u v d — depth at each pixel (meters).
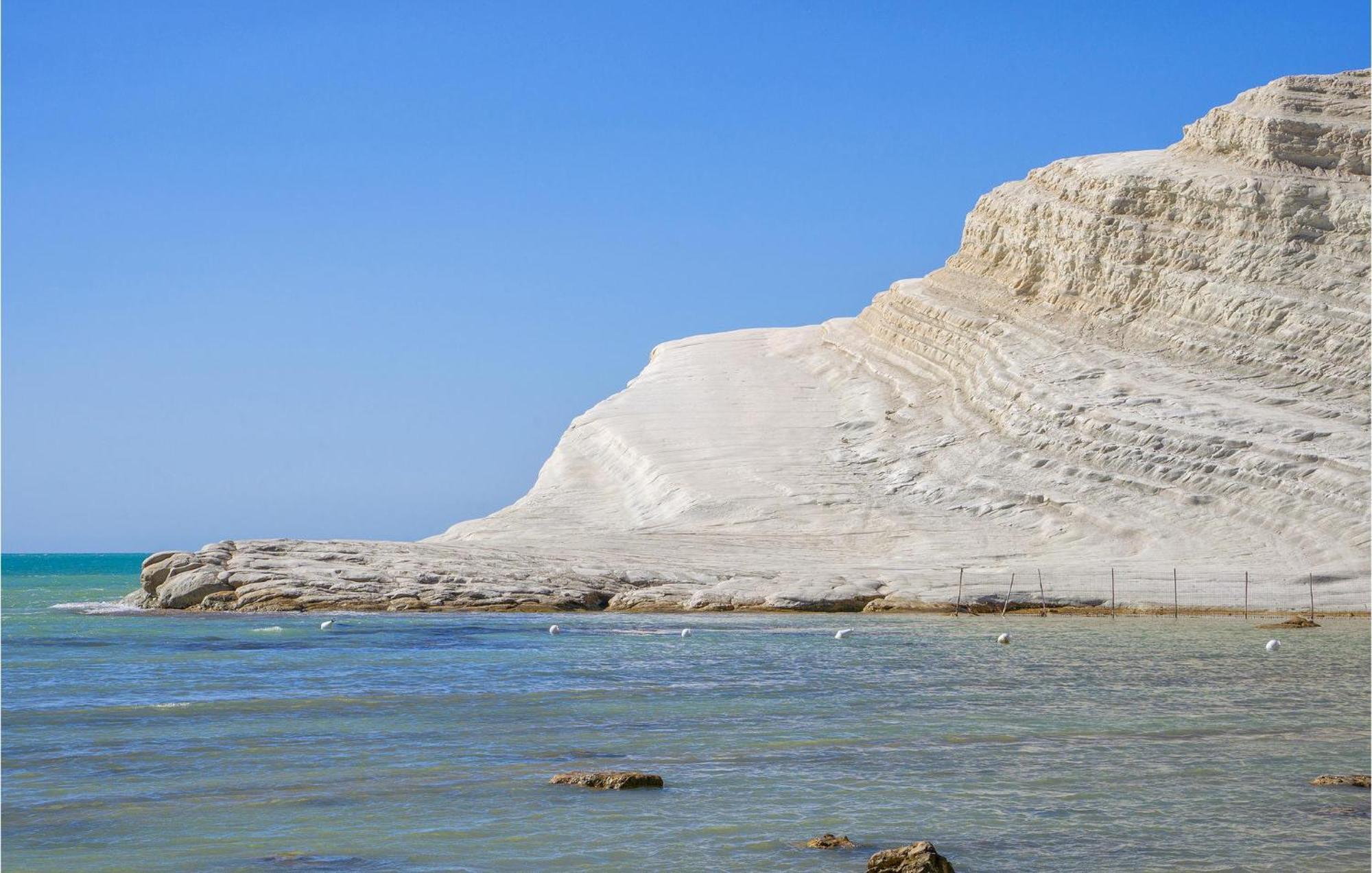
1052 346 77.94
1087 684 30.86
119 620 49.09
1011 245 85.88
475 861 15.63
